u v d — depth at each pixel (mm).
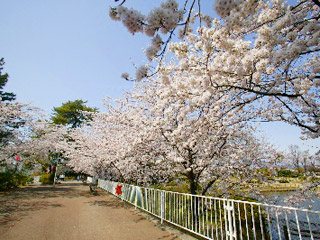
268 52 3756
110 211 10672
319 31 3059
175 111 7488
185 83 5422
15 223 8344
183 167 7996
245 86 4547
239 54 4379
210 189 9375
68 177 48750
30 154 24656
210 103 6418
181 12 2582
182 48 4535
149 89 10180
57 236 6668
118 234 6660
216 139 7727
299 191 7371
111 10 2580
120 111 12492
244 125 7828
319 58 5277
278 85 4523
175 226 7141
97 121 16719
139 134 9109
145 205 9914
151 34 2574
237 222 5684
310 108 5590
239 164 8641
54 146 25422
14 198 15469
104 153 16672
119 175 19703
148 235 6406
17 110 20531
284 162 9281
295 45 3176
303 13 3568
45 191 21078
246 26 3736
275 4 4043
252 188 8867
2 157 21047
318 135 5172
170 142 8094
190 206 6512
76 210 11148
